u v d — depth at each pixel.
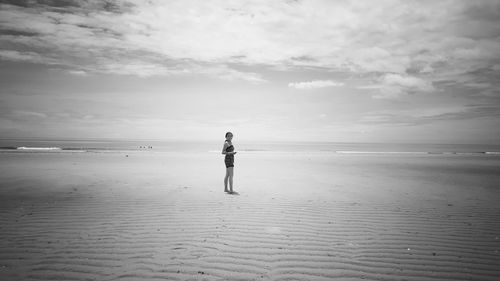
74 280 3.16
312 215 5.96
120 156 23.66
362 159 24.81
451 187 10.12
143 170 14.14
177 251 3.99
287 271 3.48
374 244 4.38
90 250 3.97
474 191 9.32
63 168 14.30
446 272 3.51
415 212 6.35
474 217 5.98
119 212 5.97
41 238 4.39
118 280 3.17
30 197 7.33
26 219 5.37
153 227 5.02
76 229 4.85
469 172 15.24
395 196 8.25
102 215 5.72
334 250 4.13
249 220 5.52
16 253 3.83
